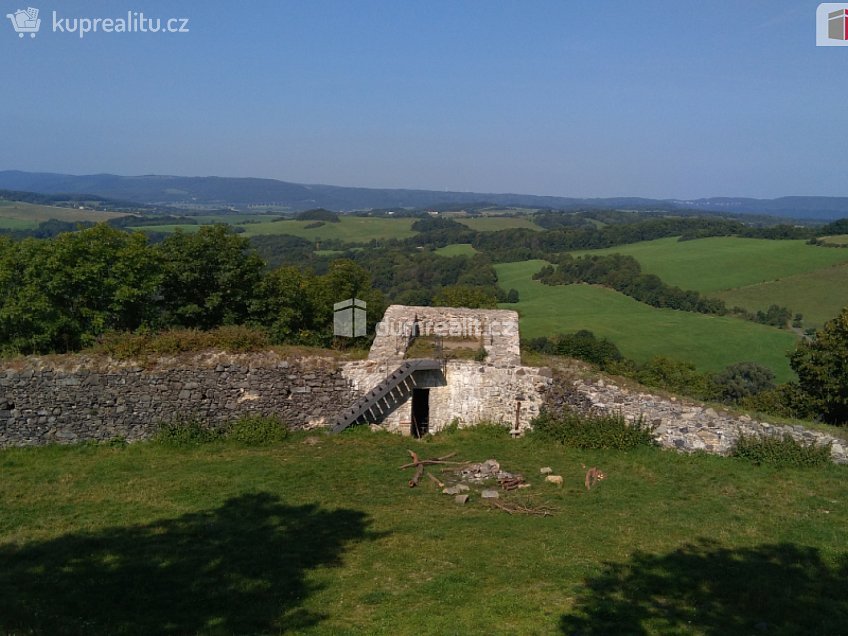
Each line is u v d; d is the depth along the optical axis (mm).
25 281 18062
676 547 9297
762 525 10211
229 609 7266
